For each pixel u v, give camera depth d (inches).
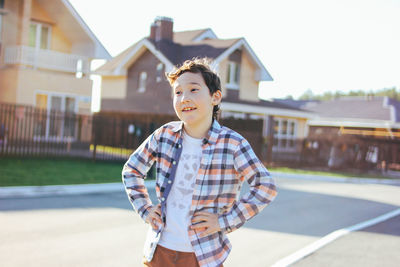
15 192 346.9
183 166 88.4
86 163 601.0
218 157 86.0
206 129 88.9
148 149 93.3
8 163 509.0
